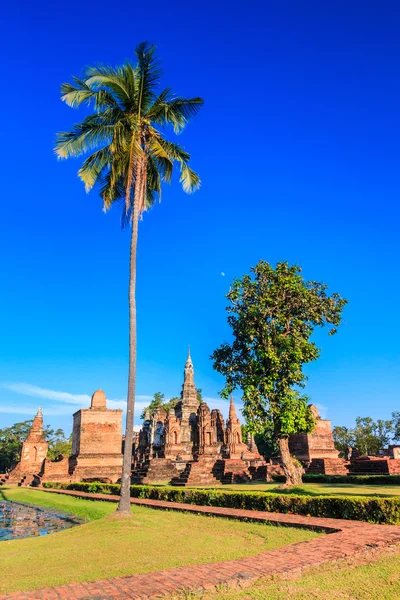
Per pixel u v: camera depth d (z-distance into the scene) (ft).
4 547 40.96
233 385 84.84
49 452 262.06
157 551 34.86
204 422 157.99
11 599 21.35
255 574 24.58
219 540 38.32
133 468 149.38
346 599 21.84
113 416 151.12
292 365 78.64
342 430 248.32
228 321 87.56
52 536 45.44
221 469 122.93
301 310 86.02
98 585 23.41
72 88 63.10
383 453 211.20
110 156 67.46
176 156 69.41
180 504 61.67
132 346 57.98
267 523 44.11
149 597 21.40
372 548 30.22
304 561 26.89
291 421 77.87
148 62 64.49
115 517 49.78
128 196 62.85
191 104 67.72
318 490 76.64
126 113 65.62
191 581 23.63
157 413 188.75
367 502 41.73
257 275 87.25
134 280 60.64
